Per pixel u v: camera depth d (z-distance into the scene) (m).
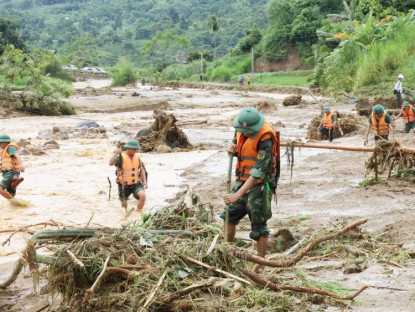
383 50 36.88
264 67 89.44
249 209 5.64
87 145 21.22
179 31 168.38
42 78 36.25
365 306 4.66
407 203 8.84
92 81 99.75
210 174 14.07
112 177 14.16
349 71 39.19
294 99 37.56
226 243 5.15
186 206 6.05
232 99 50.12
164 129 19.66
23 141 20.20
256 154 5.64
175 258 4.85
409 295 4.81
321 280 5.49
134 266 4.71
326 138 19.44
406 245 6.67
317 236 6.81
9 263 7.15
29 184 13.18
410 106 18.02
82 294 4.67
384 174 10.91
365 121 22.47
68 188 12.71
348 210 8.84
